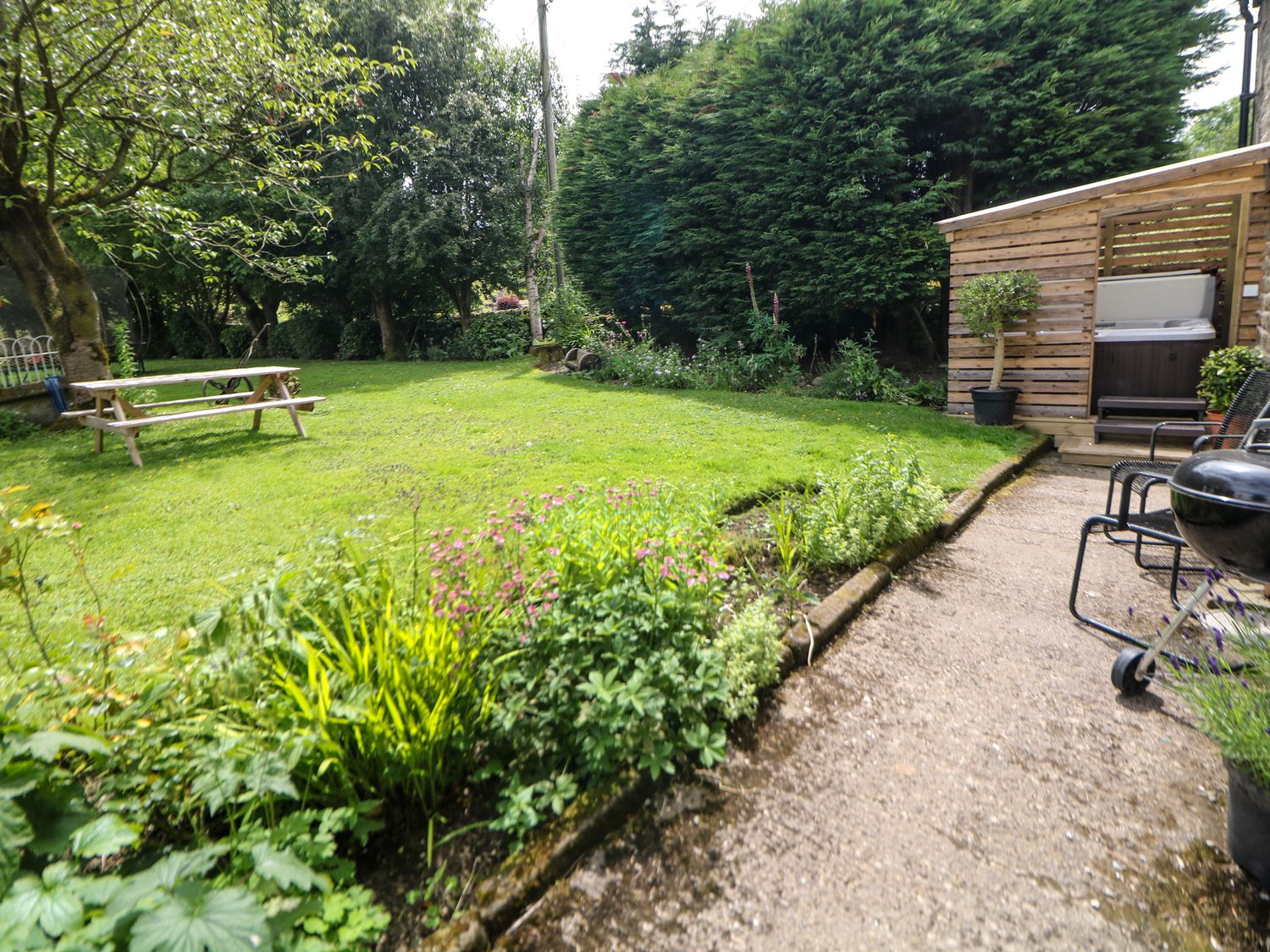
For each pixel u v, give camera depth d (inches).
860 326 473.7
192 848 69.9
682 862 75.3
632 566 103.2
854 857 75.5
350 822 69.9
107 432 299.3
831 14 399.9
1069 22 361.7
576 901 70.4
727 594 126.1
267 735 72.2
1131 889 70.4
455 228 645.9
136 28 275.3
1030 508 200.8
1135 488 218.1
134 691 89.8
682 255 482.0
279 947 57.7
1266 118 274.4
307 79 350.0
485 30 689.6
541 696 85.0
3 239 321.4
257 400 281.9
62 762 75.9
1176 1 357.1
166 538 158.6
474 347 676.1
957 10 374.9
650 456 230.5
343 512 176.1
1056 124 370.3
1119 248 354.3
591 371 457.1
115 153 359.3
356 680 79.7
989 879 72.1
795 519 154.7
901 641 122.0
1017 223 291.4
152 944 47.5
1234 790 70.6
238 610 88.2
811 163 407.8
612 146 506.0
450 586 97.0
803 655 115.2
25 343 363.3
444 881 71.1
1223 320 315.6
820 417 305.1
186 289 806.5
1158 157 375.9
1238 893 69.4
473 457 234.2
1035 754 91.5
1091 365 283.6
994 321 287.0
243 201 570.6
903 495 157.6
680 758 89.7
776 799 84.5
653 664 88.3
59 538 154.6
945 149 394.3
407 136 633.0
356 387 451.8
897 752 92.7
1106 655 116.0
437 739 78.7
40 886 51.9
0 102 276.7
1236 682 74.2
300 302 835.4
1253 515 72.2
